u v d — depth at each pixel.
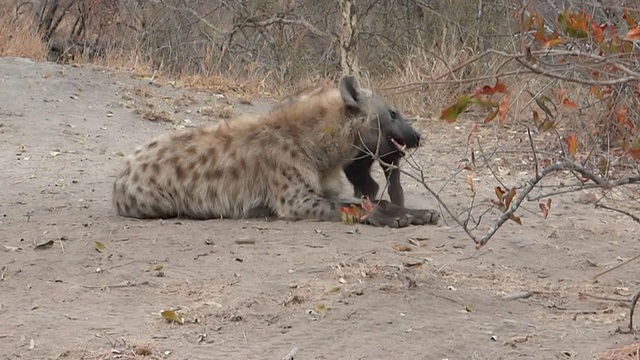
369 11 22.44
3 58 17.53
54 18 26.52
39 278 7.34
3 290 7.09
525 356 5.81
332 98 9.36
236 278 7.25
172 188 9.42
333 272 7.25
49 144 13.33
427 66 16.33
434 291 6.87
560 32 5.58
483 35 19.12
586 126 8.84
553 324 6.39
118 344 6.00
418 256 7.84
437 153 13.22
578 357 5.79
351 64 18.22
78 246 8.13
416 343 6.02
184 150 9.54
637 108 6.51
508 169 12.08
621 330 6.20
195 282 7.20
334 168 9.40
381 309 6.51
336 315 6.42
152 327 6.31
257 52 22.59
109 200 10.41
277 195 9.25
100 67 17.81
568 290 7.16
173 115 15.65
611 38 5.04
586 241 8.67
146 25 25.33
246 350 5.95
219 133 9.56
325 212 9.09
